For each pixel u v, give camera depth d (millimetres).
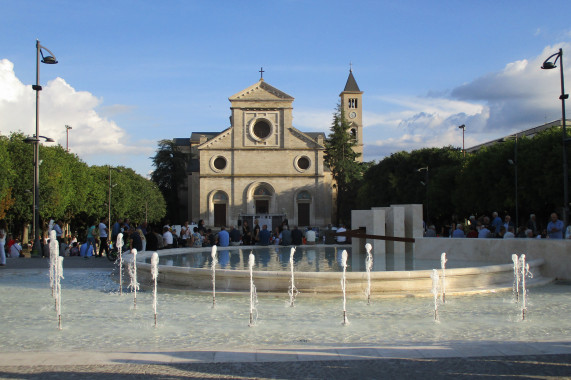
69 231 85125
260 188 82312
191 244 33812
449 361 8203
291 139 82250
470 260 21141
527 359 8289
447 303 13844
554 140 47344
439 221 74875
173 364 8109
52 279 16469
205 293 15586
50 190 59031
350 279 14812
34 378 7402
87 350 9164
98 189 75688
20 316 12414
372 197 82312
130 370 7789
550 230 21344
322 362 8188
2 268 24656
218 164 82375
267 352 8797
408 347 9086
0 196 52000
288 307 13367
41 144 62156
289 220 81375
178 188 111938
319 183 81750
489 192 55500
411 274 15000
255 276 15383
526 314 12312
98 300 14883
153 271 12445
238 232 35781
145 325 11312
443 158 73000
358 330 10664
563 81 32188
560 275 18281
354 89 128375
